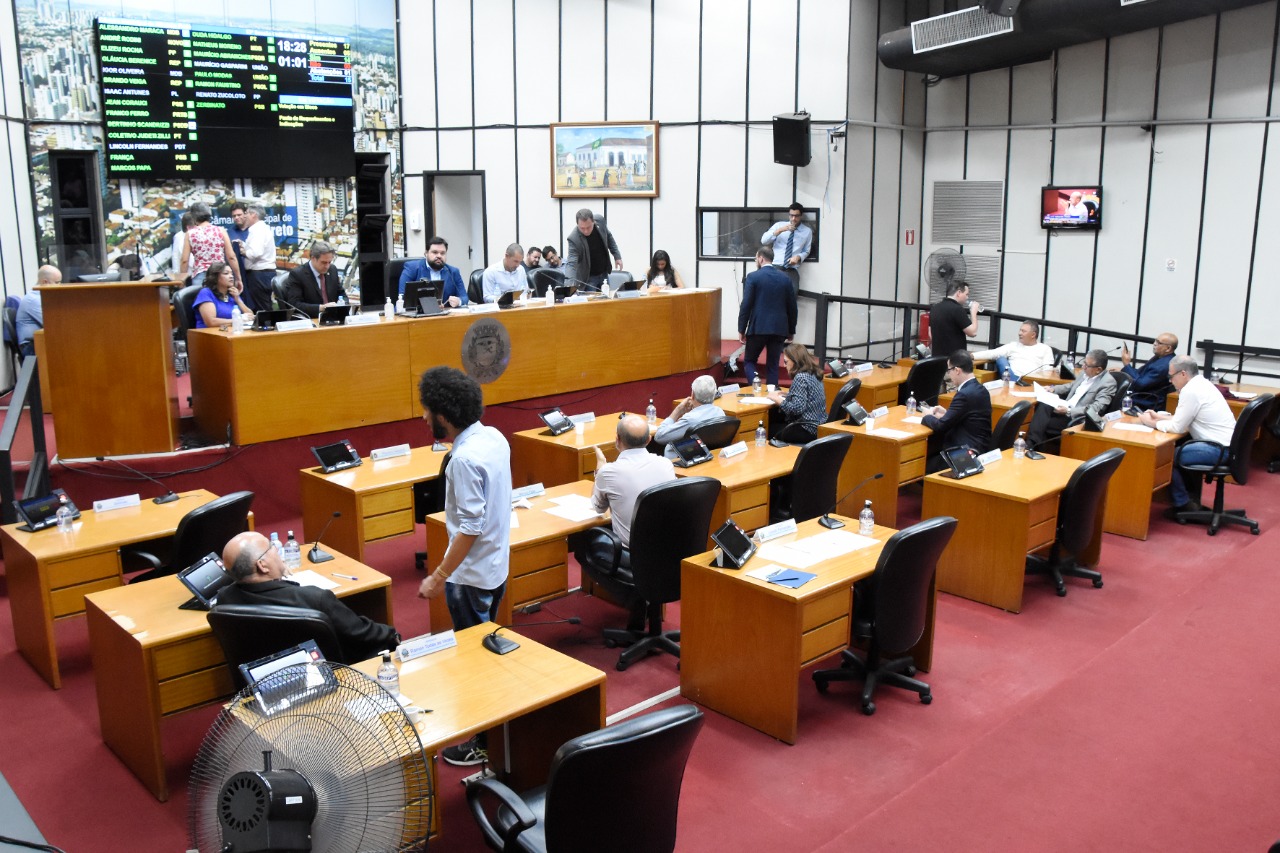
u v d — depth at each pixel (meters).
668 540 4.34
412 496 5.37
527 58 11.91
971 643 4.90
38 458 5.55
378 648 3.52
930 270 11.70
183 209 10.87
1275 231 9.42
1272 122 9.30
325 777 2.13
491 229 12.51
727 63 10.98
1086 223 10.53
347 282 12.04
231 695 3.64
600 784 2.38
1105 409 7.39
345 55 11.62
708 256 11.40
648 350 8.54
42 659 4.40
